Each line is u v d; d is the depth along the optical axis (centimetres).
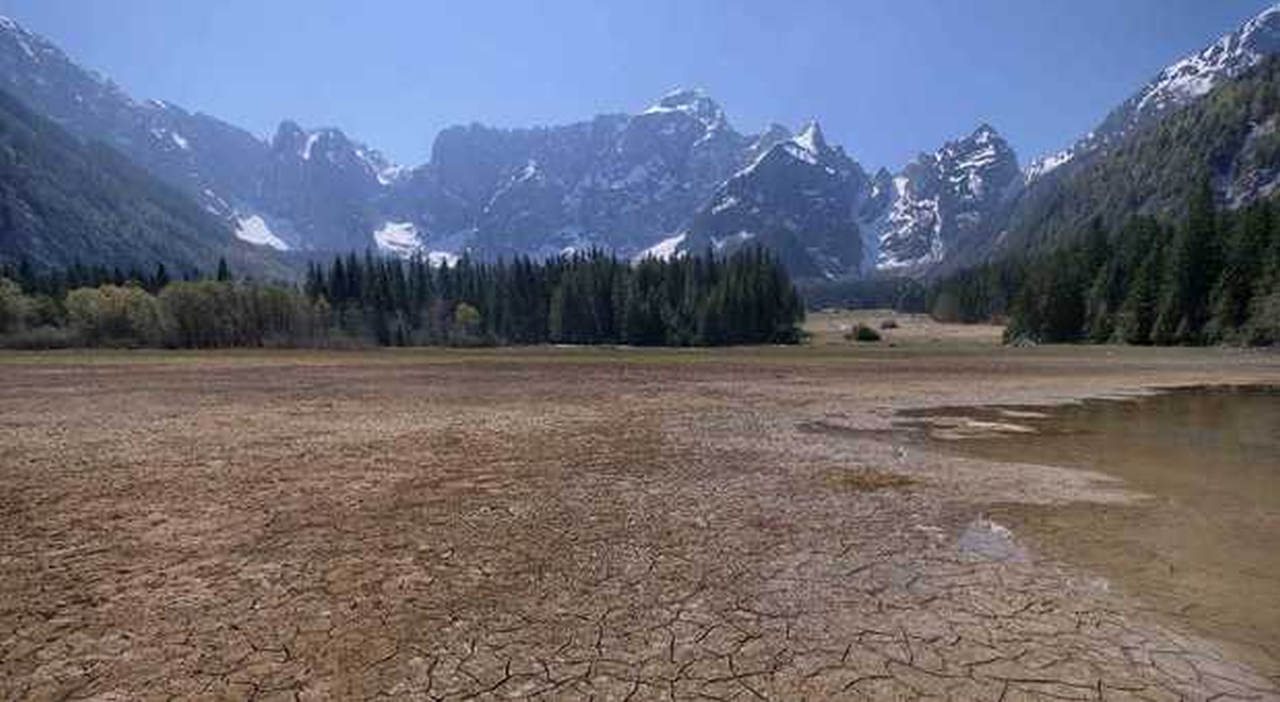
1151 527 1318
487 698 736
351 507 1421
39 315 10369
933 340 12556
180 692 744
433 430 2414
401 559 1125
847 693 748
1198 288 8881
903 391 3847
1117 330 9612
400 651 830
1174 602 977
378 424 2553
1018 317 11281
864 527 1305
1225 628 899
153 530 1266
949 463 1886
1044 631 890
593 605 956
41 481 1636
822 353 8525
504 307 13800
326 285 13588
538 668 795
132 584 1020
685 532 1268
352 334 11800
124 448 2055
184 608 942
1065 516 1388
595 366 6150
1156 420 2722
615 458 1934
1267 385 4169
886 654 830
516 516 1362
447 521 1328
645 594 993
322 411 2914
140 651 829
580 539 1227
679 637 867
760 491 1570
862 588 1020
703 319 12431
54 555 1138
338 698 734
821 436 2322
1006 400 3412
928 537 1251
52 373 5028
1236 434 2383
